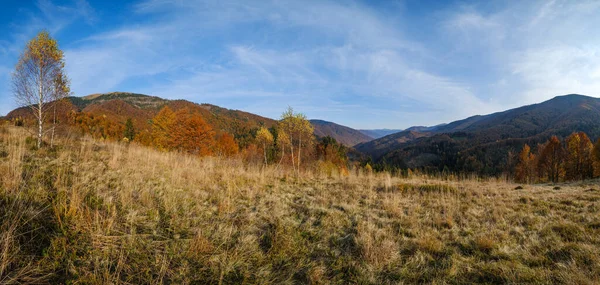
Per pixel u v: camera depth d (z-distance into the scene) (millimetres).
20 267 2480
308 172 14070
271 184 9125
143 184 6164
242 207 5629
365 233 4445
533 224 5234
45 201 3754
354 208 6328
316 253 3830
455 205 6836
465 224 5305
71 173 5984
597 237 4344
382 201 7223
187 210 4863
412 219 5488
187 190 6371
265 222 4824
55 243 2838
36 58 9766
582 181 13484
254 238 4020
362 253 3809
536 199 7535
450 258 3734
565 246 4016
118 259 2900
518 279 3158
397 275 3307
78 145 11578
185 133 27453
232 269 3102
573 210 6270
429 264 3656
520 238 4492
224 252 3422
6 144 8438
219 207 5324
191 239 3629
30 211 3250
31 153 7785
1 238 2592
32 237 2863
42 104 9750
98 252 2920
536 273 3283
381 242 4129
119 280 2553
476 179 13227
